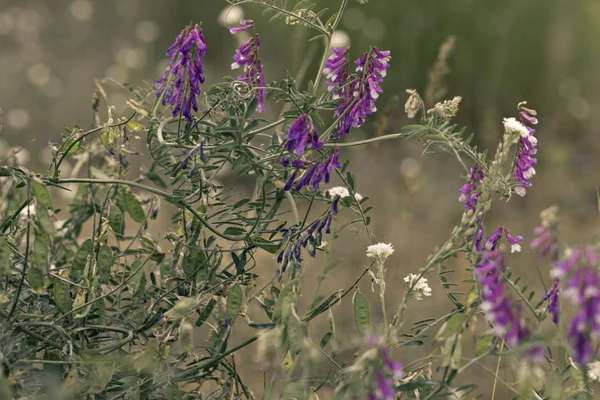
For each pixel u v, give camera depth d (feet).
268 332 5.33
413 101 5.69
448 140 5.65
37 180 5.40
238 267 5.68
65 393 5.37
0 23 13.91
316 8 11.23
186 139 5.67
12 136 10.07
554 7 11.39
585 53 11.96
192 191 5.70
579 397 5.51
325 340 5.54
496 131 10.35
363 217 5.77
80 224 6.02
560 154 9.39
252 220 5.71
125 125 5.83
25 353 5.51
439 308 6.75
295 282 5.36
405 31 11.07
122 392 5.56
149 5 14.05
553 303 5.45
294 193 5.76
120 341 5.65
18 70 12.17
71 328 5.64
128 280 5.69
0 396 5.28
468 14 11.12
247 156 5.65
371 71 5.60
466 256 5.45
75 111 11.01
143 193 6.23
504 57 10.65
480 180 5.67
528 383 5.20
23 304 5.68
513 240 5.53
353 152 9.48
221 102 5.69
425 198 8.23
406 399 5.51
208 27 12.99
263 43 11.23
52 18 14.74
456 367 5.30
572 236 7.79
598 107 11.25
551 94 11.19
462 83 10.85
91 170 5.82
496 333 5.32
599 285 5.16
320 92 8.98
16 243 5.86
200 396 5.74
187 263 5.71
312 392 5.51
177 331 5.56
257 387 6.23
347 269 7.00
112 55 13.34
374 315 6.70
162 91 5.62
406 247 7.07
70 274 5.71
